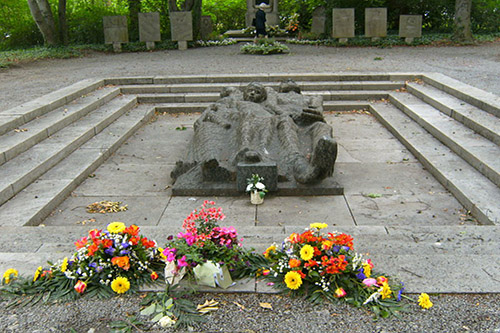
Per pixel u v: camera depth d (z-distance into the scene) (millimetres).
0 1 24172
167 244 3768
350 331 3004
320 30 24859
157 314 3215
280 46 19609
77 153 8672
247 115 7898
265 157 7031
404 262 3695
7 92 12609
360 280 3430
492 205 6066
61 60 19156
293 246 3609
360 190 7148
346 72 14406
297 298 3373
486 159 7273
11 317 3215
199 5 23141
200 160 7285
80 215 6457
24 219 5898
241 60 17672
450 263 3668
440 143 8930
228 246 3686
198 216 3844
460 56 17391
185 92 13727
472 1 23219
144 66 16812
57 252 4168
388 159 8562
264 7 26859
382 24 21188
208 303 3324
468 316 3080
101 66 17156
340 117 11977
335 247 3506
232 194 6961
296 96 9352
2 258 3900
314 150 6625
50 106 10578
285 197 6891
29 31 24000
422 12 24234
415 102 11820
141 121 11398
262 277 3602
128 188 7391
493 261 3678
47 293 3479
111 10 25750
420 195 6934
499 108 9141
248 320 3143
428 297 3174
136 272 3602
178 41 21828
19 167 7359
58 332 3053
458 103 10625
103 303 3363
